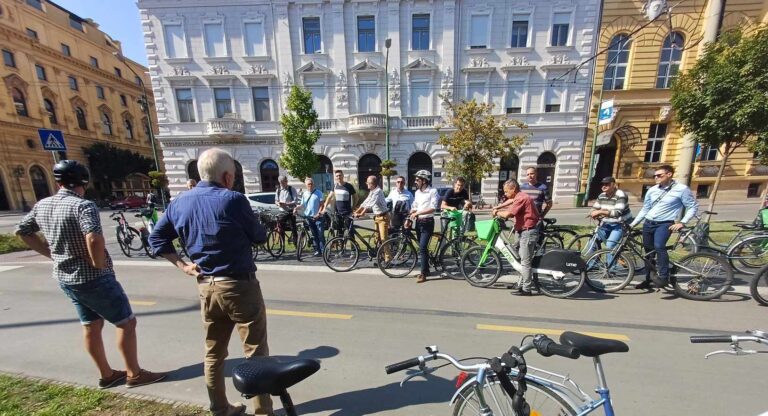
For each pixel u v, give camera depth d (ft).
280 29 53.42
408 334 10.91
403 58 53.36
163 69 55.01
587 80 51.88
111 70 101.40
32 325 12.25
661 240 13.32
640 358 9.13
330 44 53.88
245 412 7.43
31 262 23.40
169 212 6.64
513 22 51.90
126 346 8.02
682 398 7.41
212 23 53.62
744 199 51.44
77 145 87.51
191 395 7.92
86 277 7.27
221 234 6.16
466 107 36.14
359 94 54.95
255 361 4.85
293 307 13.48
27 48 76.54
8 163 73.00
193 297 15.03
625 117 51.80
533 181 19.40
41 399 7.66
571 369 8.79
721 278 13.03
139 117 111.45
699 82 20.57
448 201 20.74
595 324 11.31
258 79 55.42
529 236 13.66
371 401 7.69
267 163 58.13
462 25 52.26
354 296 14.62
